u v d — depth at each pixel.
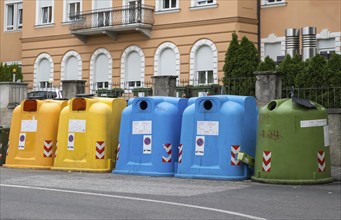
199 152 15.88
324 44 30.95
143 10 35.06
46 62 40.53
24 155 18.88
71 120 17.98
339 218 9.93
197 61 33.56
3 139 20.14
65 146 18.02
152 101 16.89
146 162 16.75
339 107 19.47
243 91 21.84
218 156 15.66
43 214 10.28
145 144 16.81
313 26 31.22
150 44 35.34
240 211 10.56
